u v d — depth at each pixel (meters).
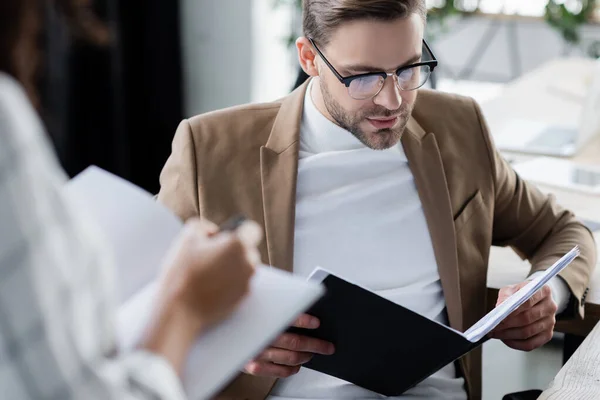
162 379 0.81
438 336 1.34
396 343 1.39
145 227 1.13
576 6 5.07
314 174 1.74
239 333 0.97
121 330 0.97
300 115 1.77
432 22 5.24
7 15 0.76
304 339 1.43
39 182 0.73
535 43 5.32
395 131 1.68
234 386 1.65
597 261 1.99
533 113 3.21
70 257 0.75
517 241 1.95
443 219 1.74
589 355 1.49
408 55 1.62
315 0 1.67
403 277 1.73
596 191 2.38
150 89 4.45
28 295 0.70
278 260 1.67
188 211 1.71
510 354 2.56
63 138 3.84
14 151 0.71
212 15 4.63
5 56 0.76
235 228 0.99
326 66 1.67
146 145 4.52
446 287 1.73
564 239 1.88
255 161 1.74
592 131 2.68
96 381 0.74
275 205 1.69
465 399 1.72
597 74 2.65
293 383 1.66
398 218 1.74
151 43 4.38
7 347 0.71
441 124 1.83
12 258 0.70
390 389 1.57
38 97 0.80
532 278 1.75
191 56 4.71
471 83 5.53
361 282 1.72
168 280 0.93
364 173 1.75
